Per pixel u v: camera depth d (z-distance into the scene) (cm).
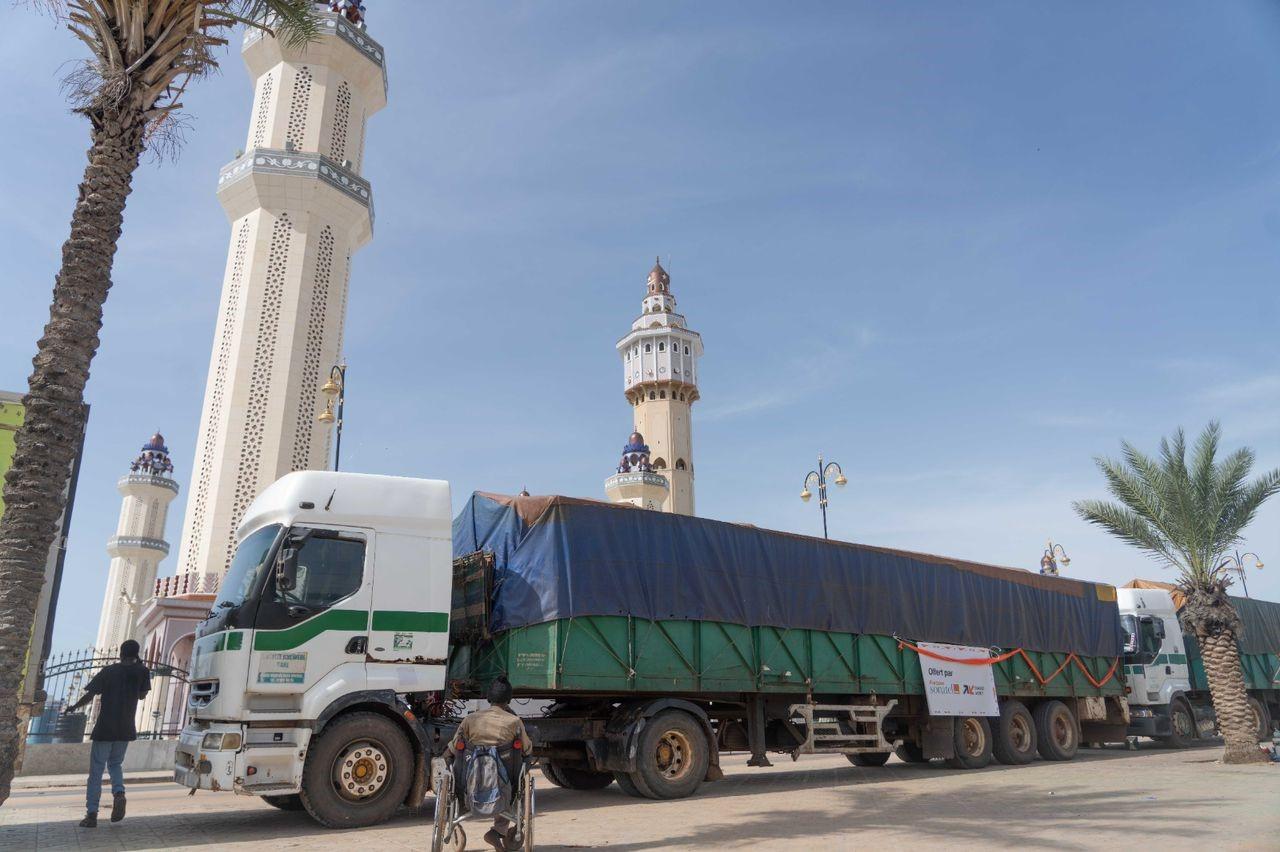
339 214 3938
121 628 5362
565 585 998
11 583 743
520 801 634
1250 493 1656
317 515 877
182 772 831
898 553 1421
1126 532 1731
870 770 1470
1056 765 1495
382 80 4325
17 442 780
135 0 866
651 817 870
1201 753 1773
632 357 7094
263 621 818
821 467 3000
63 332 800
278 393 3528
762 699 1205
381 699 850
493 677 985
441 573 930
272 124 3950
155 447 5822
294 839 747
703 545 1155
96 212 834
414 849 690
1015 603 1580
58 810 988
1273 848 655
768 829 777
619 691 1026
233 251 3869
